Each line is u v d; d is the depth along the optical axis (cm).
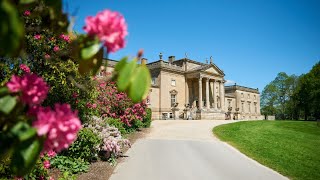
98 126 1227
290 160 1291
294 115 8288
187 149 1462
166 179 897
